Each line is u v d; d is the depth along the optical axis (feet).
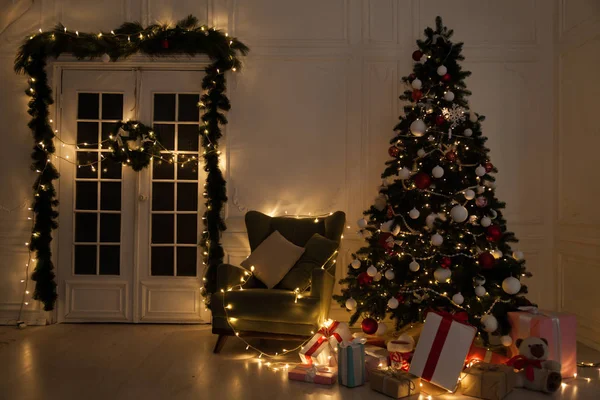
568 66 14.79
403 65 15.78
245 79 15.93
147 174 16.01
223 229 15.44
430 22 15.83
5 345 13.29
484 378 9.84
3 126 15.75
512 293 11.47
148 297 15.92
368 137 15.75
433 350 10.36
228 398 9.73
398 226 12.27
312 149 15.84
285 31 15.93
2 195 15.69
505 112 15.75
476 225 12.30
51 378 10.75
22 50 15.47
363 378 10.68
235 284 13.41
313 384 10.64
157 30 15.48
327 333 12.17
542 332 10.89
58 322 15.81
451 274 11.92
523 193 15.67
